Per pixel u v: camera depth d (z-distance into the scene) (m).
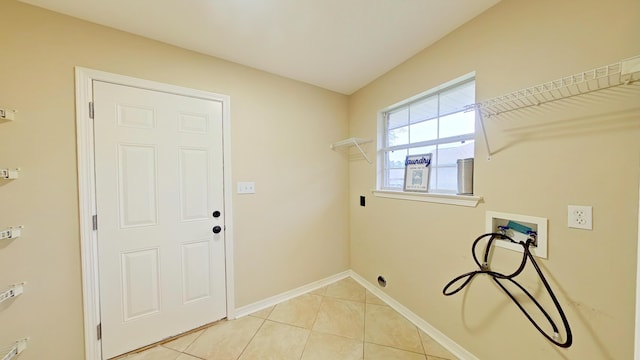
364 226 2.44
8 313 1.22
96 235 1.42
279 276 2.17
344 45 1.69
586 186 0.98
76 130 1.35
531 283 1.15
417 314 1.82
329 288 2.41
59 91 1.31
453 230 1.54
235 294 1.93
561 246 1.05
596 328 0.96
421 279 1.79
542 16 1.10
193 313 1.75
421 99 1.89
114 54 1.46
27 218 1.25
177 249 1.68
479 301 1.39
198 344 1.60
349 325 1.81
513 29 1.20
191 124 1.72
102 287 1.44
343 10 1.33
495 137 1.29
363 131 2.42
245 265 1.98
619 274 0.91
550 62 1.08
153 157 1.59
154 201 1.60
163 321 1.64
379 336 1.69
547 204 1.09
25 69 1.24
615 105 0.91
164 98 1.62
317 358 1.48
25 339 1.25
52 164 1.30
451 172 1.67
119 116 1.48
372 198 2.31
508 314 1.25
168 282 1.65
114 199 1.47
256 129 2.02
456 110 1.62
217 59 1.83
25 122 1.24
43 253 1.29
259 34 1.55
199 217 1.76
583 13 0.98
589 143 0.97
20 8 1.22
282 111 2.16
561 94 1.04
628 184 0.88
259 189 2.04
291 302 2.15
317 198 2.42
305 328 1.77
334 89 2.47
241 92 1.94
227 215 1.87
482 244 1.37
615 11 0.91
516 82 1.20
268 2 1.27
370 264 2.36
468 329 1.45
